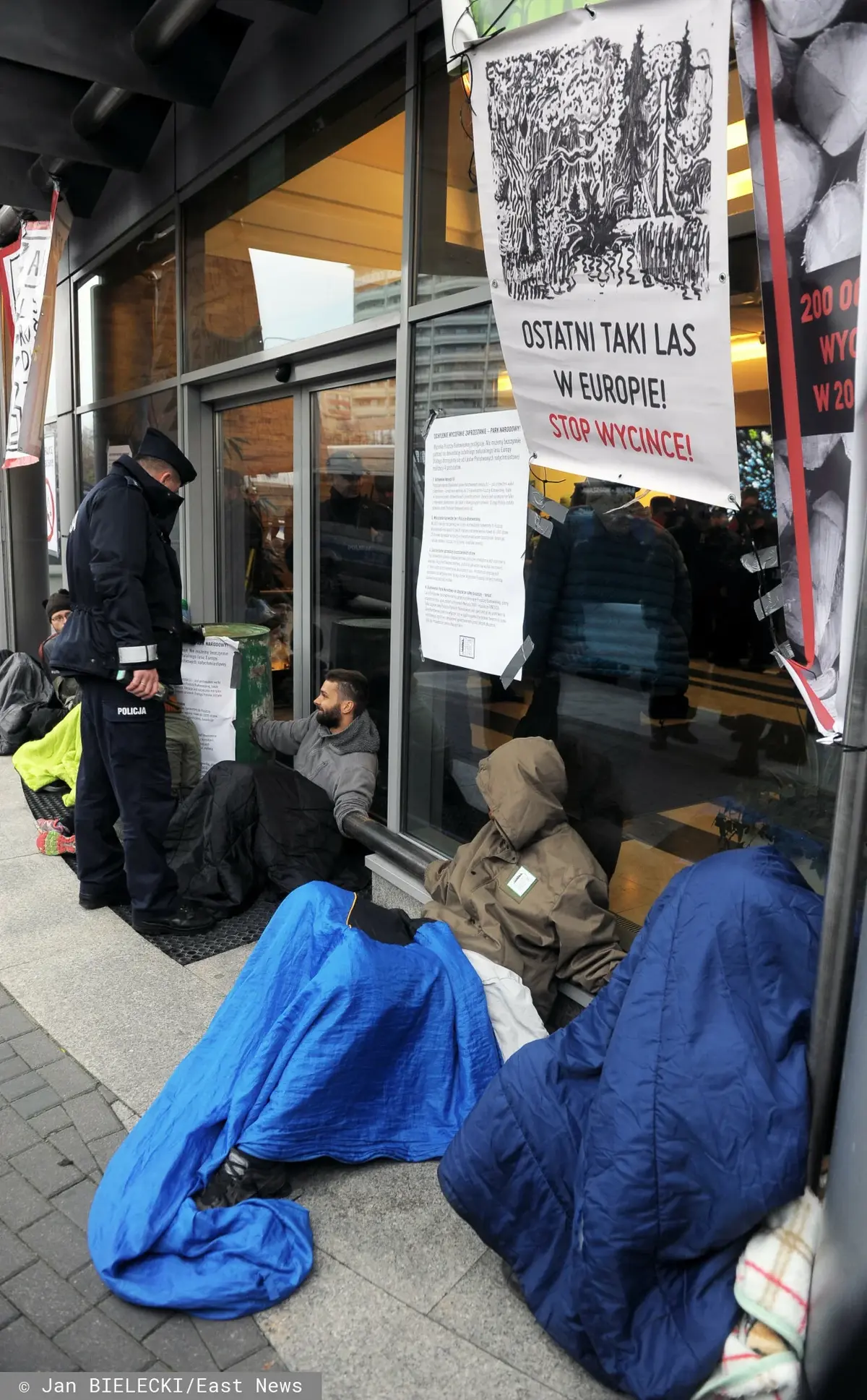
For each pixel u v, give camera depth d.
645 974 1.85
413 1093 2.43
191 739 4.46
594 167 1.95
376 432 4.14
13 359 5.98
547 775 2.71
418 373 3.58
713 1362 1.67
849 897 1.62
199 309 5.32
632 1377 1.71
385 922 2.53
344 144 3.91
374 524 4.25
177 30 4.11
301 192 4.25
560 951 2.57
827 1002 1.67
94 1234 2.05
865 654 1.53
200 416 5.56
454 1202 2.00
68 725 5.46
